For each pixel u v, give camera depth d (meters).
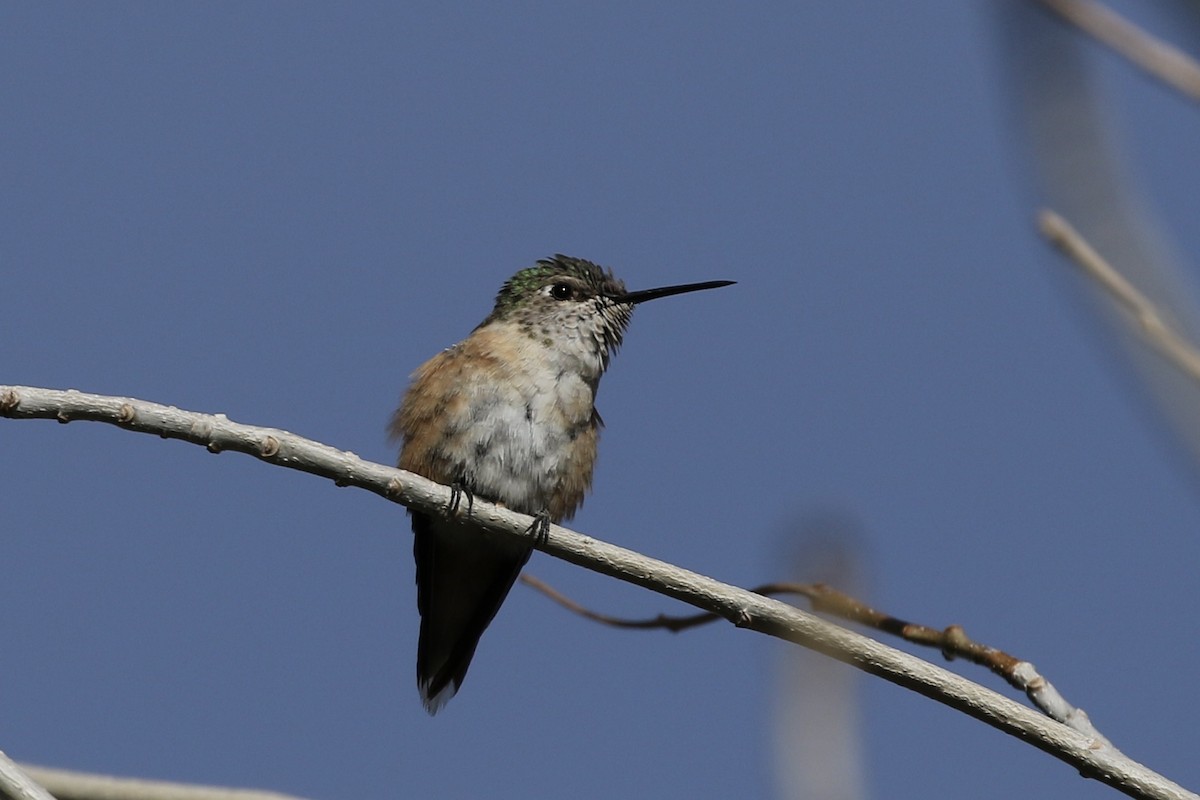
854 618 6.92
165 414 7.94
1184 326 4.10
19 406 7.54
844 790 4.09
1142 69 3.67
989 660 6.95
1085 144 4.30
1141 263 4.21
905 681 6.76
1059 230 4.27
